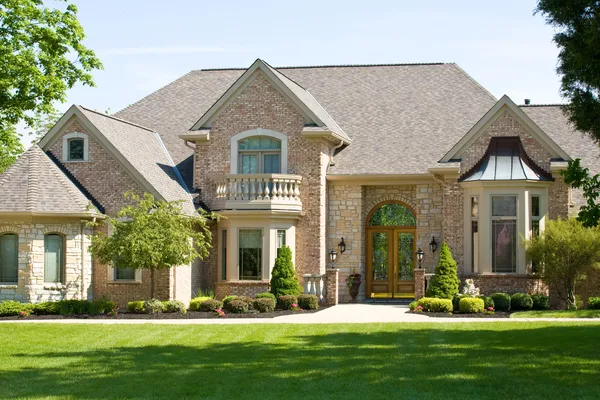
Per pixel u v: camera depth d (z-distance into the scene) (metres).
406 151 31.92
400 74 36.28
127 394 13.97
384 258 32.44
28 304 26.47
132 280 29.08
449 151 29.73
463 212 29.55
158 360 17.23
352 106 34.75
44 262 27.88
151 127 35.47
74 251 28.19
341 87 35.97
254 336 20.67
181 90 37.50
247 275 30.58
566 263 27.14
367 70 36.84
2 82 30.59
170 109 36.38
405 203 31.95
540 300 27.73
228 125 31.66
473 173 29.52
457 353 17.58
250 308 27.47
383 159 31.69
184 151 33.94
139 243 25.47
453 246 29.61
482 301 26.36
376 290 32.44
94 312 26.31
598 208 15.56
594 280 29.14
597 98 18.72
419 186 31.34
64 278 28.02
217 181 30.91
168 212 26.39
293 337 20.44
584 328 21.19
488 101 34.09
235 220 30.56
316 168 30.83
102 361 17.19
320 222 30.78
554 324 22.44
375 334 20.80
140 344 19.52
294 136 31.06
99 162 29.73
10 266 27.70
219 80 37.84
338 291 31.69
